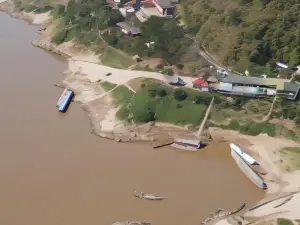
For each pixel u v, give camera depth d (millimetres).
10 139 114375
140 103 124562
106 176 104250
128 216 93500
